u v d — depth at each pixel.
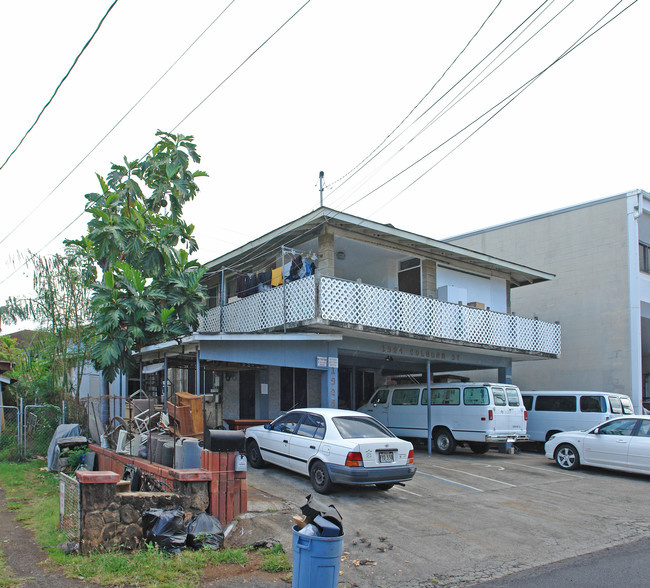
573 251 23.08
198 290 15.85
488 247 26.00
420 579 6.32
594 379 21.81
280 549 6.86
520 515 9.14
